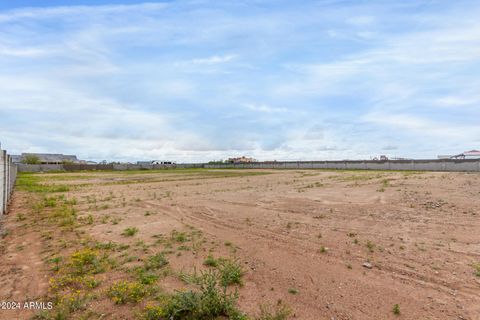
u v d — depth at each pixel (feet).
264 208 29.17
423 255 14.69
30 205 33.40
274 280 12.28
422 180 53.21
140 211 28.96
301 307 10.01
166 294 10.84
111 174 119.96
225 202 33.68
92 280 12.17
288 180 67.05
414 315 9.32
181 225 22.76
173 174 112.47
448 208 25.94
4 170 28.02
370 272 12.86
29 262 14.78
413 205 28.14
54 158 273.75
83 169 168.66
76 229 21.56
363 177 69.00
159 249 16.67
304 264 14.02
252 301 10.48
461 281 11.64
